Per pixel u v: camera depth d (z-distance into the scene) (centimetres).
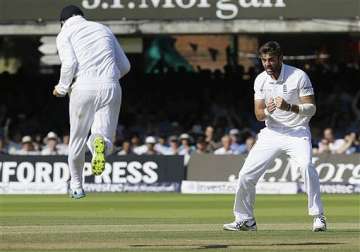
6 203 5075
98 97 2852
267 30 7081
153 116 7556
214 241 2659
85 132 2895
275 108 2844
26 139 6519
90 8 7106
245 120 7531
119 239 2733
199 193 6041
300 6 7056
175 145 6456
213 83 7912
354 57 8331
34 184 6091
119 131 7106
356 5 7019
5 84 7994
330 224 3403
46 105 7850
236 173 6059
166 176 6109
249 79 7900
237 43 8444
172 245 2542
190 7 7088
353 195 5750
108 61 2877
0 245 2538
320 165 5997
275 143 2931
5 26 7156
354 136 6319
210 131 6406
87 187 6122
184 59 8600
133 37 8138
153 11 7100
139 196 5684
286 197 5575
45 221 3619
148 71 8356
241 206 2994
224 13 7088
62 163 6094
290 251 2378
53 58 8312
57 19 7138
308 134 2944
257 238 2755
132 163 6116
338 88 7881
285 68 2922
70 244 2570
